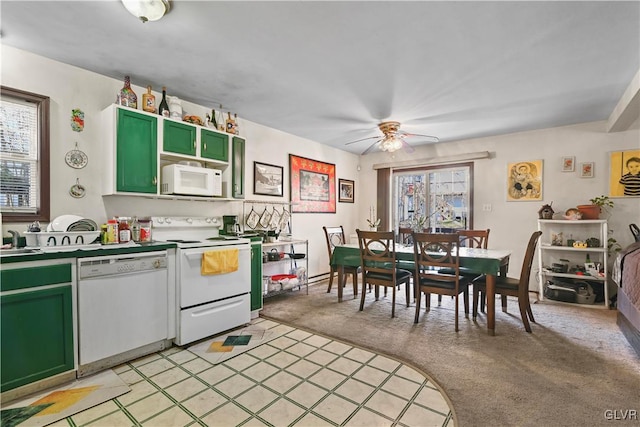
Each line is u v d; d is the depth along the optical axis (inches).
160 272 95.3
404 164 215.6
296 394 73.3
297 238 187.8
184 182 117.0
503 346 99.7
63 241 87.0
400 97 126.0
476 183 190.2
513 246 177.6
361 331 112.8
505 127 167.2
